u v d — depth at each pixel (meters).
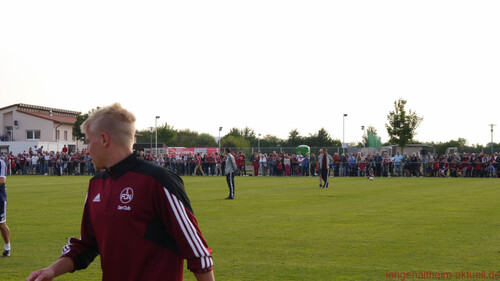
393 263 7.62
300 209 15.12
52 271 3.24
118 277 2.96
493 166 36.78
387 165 38.88
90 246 3.45
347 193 21.58
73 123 67.81
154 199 2.95
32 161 46.75
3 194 8.40
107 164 3.08
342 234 10.31
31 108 70.62
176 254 3.01
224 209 15.22
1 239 9.95
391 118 52.72
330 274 6.96
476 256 8.09
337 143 74.62
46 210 15.15
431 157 38.50
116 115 3.07
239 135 96.00
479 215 13.43
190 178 37.28
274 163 41.84
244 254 8.35
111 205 2.96
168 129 87.56
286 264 7.59
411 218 12.83
